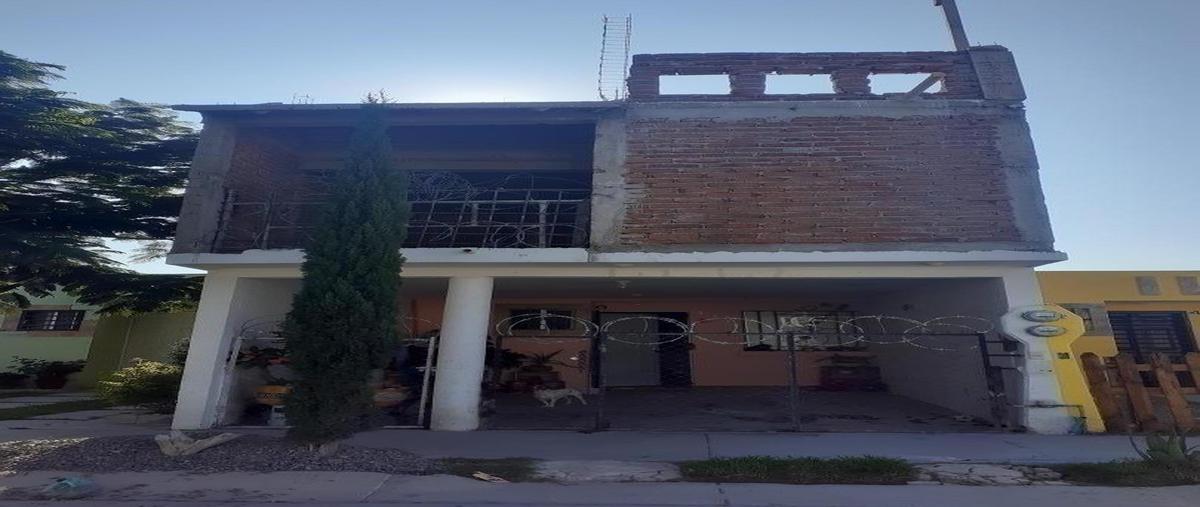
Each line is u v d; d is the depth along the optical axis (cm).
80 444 731
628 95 1019
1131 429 871
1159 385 896
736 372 1478
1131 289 1304
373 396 710
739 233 927
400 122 1011
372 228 703
